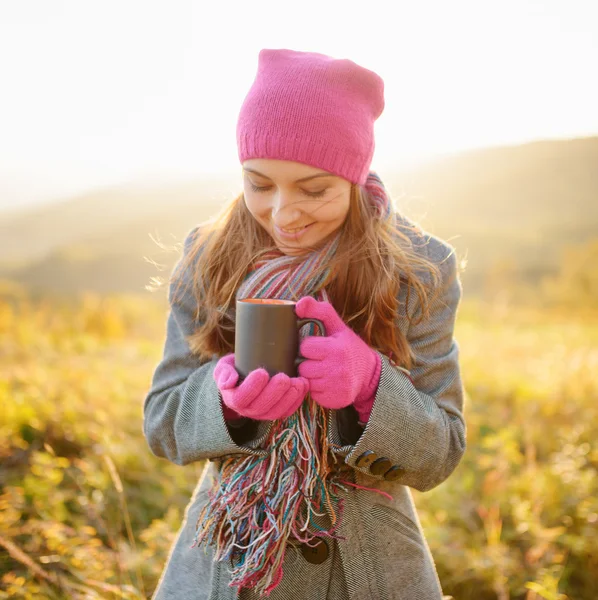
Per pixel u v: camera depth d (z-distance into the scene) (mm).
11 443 3885
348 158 1395
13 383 5164
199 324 1676
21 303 11188
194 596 1569
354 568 1474
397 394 1401
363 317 1527
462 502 3316
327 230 1481
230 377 1313
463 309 16156
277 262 1519
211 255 1624
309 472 1390
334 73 1398
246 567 1378
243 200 1626
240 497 1415
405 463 1438
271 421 1433
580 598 2793
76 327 10219
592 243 27641
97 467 3596
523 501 3277
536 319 15969
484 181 43312
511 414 4754
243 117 1433
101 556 2639
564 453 3590
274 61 1453
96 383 5152
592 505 3086
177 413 1583
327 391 1302
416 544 1569
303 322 1355
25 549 2783
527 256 35594
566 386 5102
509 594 2758
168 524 3049
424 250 1594
